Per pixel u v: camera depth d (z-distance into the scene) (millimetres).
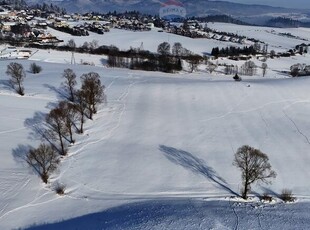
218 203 68250
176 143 92875
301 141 96375
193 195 71625
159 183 75500
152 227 55969
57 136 93125
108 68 173250
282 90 133625
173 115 110688
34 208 65938
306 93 131125
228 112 114500
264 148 91688
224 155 87375
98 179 76250
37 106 111750
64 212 64688
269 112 115438
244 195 70750
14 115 104250
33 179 75000
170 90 131625
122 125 102188
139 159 84375
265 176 74938
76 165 81312
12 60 178875
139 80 145375
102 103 116875
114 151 87875
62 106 100438
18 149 86250
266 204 68750
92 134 96625
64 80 136500
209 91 131500
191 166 82250
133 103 118438
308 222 59781
